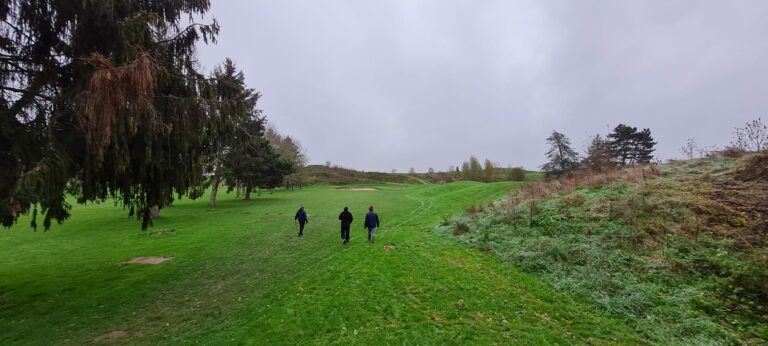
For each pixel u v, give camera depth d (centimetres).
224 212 2733
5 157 695
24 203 616
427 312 711
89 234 1997
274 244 1570
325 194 4056
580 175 1856
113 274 1182
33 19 748
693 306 670
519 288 819
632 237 966
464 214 1697
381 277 915
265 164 3512
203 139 1034
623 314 678
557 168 4381
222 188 5681
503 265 976
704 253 830
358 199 3378
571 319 671
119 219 2530
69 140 719
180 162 997
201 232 1927
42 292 1007
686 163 1566
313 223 2089
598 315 685
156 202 986
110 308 875
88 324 782
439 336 615
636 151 4688
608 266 865
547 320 668
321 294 834
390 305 749
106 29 755
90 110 638
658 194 1201
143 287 1035
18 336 731
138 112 714
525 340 594
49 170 635
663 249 884
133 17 753
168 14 959
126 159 773
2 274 1227
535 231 1173
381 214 2345
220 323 754
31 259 1452
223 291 975
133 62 674
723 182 1202
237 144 3112
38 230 2158
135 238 1839
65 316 830
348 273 964
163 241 1725
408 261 1035
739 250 818
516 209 1434
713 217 981
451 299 766
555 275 871
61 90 763
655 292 732
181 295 958
